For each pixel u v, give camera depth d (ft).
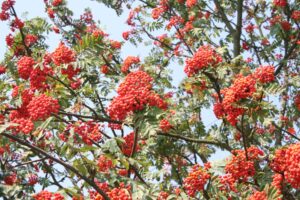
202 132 36.94
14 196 16.97
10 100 23.39
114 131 30.42
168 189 25.96
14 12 35.81
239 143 36.19
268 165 23.56
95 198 20.68
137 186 20.57
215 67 26.78
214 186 22.85
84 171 19.69
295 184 20.70
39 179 27.25
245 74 28.25
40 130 20.93
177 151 35.01
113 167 22.52
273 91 22.61
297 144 20.08
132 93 19.71
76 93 30.60
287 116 41.14
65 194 19.31
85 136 21.84
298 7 42.32
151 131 18.78
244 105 22.44
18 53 36.11
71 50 26.23
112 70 37.24
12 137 18.51
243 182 23.93
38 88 25.76
